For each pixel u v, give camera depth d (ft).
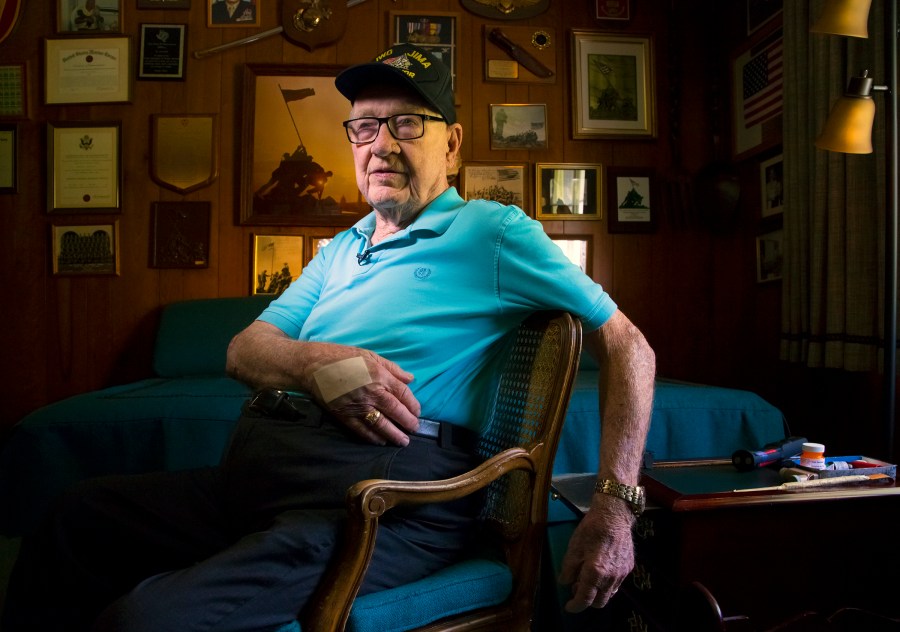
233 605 3.08
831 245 8.08
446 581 3.71
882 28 7.48
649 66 12.12
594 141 12.03
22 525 6.63
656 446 6.89
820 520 4.24
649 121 12.07
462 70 11.89
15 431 6.80
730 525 4.12
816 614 4.08
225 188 11.57
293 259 11.59
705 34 12.28
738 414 7.08
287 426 4.09
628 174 11.99
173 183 11.41
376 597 3.48
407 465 3.91
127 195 11.46
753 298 11.21
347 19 11.72
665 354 11.91
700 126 12.23
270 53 11.68
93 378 11.30
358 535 3.21
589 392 7.29
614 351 4.12
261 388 4.40
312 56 11.71
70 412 6.89
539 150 11.93
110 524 4.05
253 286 11.48
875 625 4.12
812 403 9.27
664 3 12.26
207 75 11.60
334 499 3.75
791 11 9.28
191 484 4.38
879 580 4.29
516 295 4.24
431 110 4.79
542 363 4.18
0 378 11.21
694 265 12.01
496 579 3.87
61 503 4.10
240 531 4.10
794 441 5.16
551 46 12.05
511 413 4.39
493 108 11.89
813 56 8.70
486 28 11.96
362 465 3.84
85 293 11.36
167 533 4.12
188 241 11.44
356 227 5.32
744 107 11.36
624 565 3.76
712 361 11.93
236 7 11.64
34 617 3.97
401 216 4.88
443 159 4.98
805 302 8.82
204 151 11.47
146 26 11.56
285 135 11.54
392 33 11.73
